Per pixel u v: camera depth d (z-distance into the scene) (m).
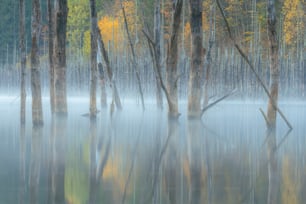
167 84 37.78
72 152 23.48
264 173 18.59
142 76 62.34
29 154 22.80
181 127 34.53
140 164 20.47
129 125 35.94
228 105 57.50
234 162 20.95
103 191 16.06
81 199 15.12
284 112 47.47
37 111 33.91
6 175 18.22
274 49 32.12
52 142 26.83
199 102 36.50
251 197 15.27
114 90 49.31
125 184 16.95
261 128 34.22
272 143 26.72
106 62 48.41
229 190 16.14
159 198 15.23
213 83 58.50
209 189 16.22
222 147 25.27
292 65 62.19
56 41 38.75
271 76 32.62
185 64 61.56
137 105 54.69
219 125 36.31
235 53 65.12
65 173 18.64
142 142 27.11
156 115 44.66
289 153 23.30
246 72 60.59
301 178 17.78
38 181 17.31
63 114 39.16
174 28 37.25
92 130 32.75
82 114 44.75
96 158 21.86
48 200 14.98
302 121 39.03
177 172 18.84
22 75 33.88
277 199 15.06
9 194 15.59
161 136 29.73
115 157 22.12
